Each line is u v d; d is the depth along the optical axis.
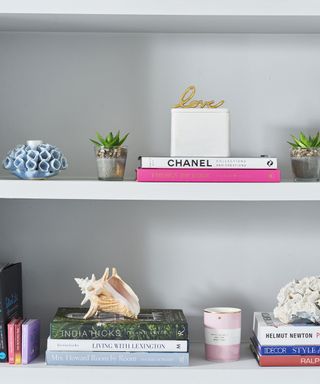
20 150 1.76
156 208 1.97
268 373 1.71
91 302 1.78
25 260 1.97
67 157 1.97
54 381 1.69
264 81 1.97
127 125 1.97
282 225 1.98
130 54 1.96
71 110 1.97
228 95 1.97
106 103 1.97
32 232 1.98
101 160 1.77
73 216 1.97
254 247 1.98
